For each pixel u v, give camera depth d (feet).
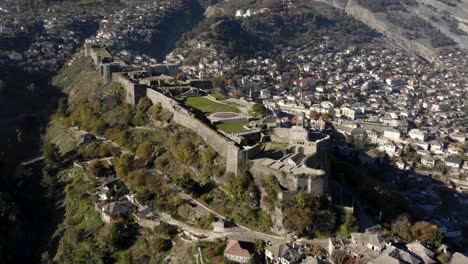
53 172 654.12
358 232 429.38
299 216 418.31
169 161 560.61
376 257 389.80
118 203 501.56
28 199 618.85
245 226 442.91
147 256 445.78
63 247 495.00
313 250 402.52
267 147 510.58
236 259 396.16
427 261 414.62
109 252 463.01
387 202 535.60
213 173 499.92
